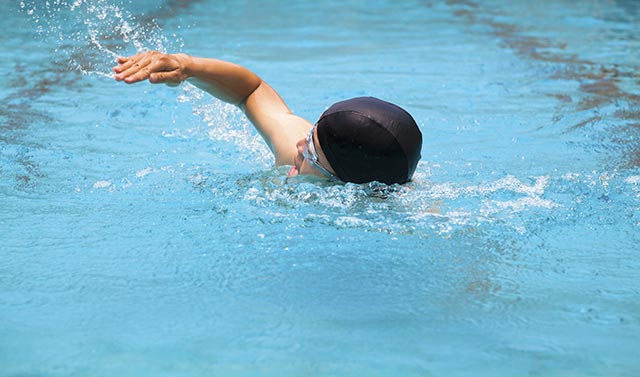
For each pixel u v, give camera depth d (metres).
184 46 9.96
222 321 2.75
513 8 13.91
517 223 3.80
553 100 7.15
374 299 2.95
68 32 9.07
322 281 3.11
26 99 6.96
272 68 8.70
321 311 2.84
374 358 2.48
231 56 9.38
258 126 4.72
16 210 4.08
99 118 6.34
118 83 7.60
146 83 7.57
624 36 10.85
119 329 2.69
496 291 3.03
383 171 3.95
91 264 3.30
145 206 4.12
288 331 2.67
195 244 3.53
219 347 2.55
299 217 3.84
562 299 2.96
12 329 2.69
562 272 3.23
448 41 10.59
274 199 4.08
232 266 3.27
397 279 3.14
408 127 3.93
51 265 3.30
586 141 5.72
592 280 3.14
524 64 8.98
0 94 7.13
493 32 11.34
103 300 2.94
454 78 8.20
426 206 3.99
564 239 3.61
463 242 3.55
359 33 11.30
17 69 8.16
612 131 6.02
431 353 2.52
